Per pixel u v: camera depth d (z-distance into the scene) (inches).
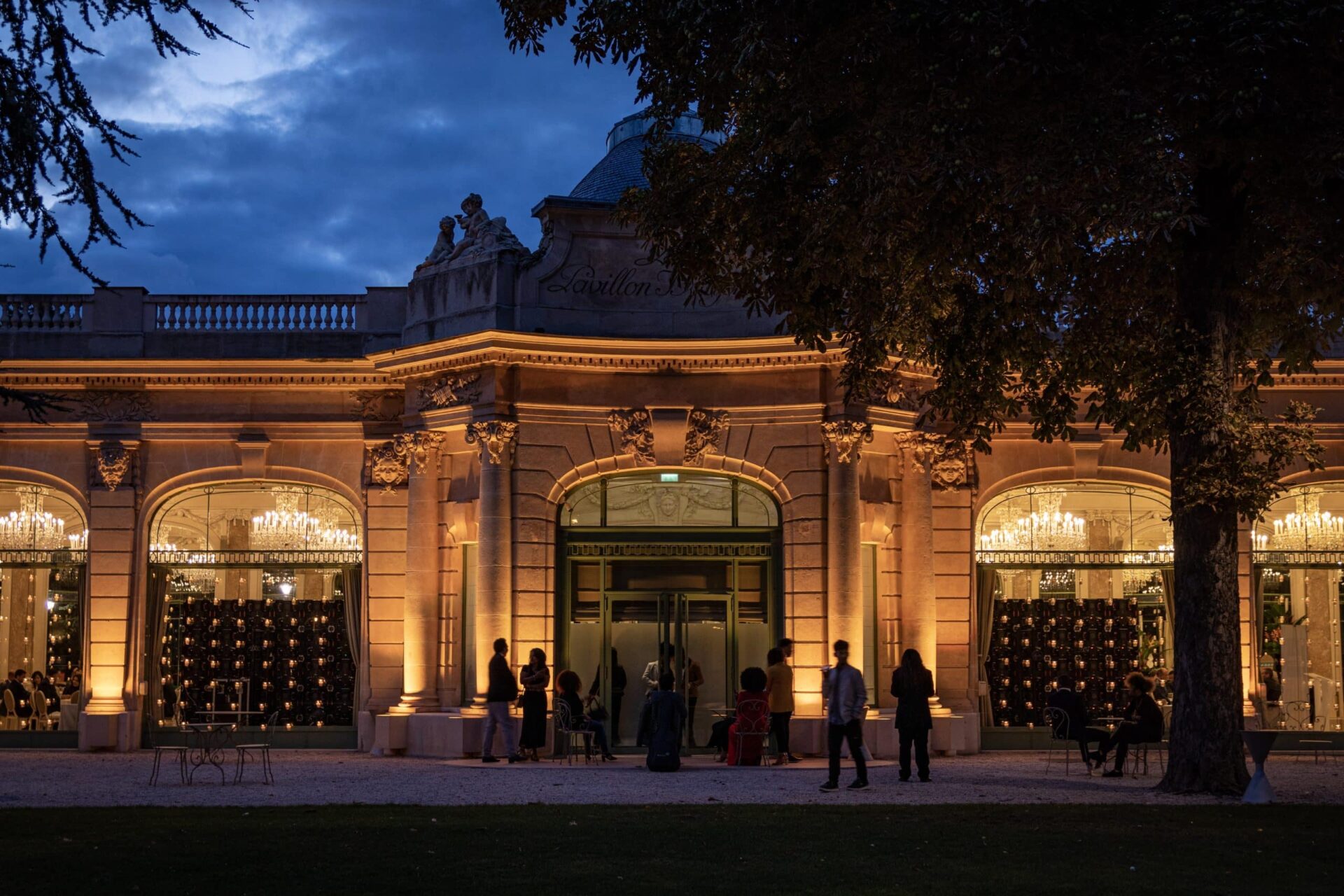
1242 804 668.1
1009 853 505.0
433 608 1073.5
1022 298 781.9
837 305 786.8
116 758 1039.0
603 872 461.1
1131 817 604.4
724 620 1056.2
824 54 677.9
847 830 559.8
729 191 821.2
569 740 972.6
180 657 1144.2
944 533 1120.2
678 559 1059.3
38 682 1139.3
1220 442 709.3
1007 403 831.7
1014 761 1009.5
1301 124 647.8
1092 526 1146.7
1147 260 762.2
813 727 1008.9
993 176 650.8
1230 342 742.5
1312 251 720.3
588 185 1259.2
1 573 1149.1
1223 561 731.4
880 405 1043.9
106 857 484.4
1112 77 636.1
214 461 1145.4
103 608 1127.6
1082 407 1136.2
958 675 1109.7
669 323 1069.1
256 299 1159.0
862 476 1050.7
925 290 798.5
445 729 1031.0
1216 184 734.5
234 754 1075.3
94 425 1141.1
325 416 1146.0
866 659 1055.0
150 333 1155.9
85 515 1143.0
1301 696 1127.0
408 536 1083.3
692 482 1069.8
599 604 1057.5
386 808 637.3
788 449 1045.2
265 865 471.5
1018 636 1139.9
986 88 652.1
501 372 1039.6
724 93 733.9
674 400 1062.4
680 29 703.1
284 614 1150.3
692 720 1045.2
